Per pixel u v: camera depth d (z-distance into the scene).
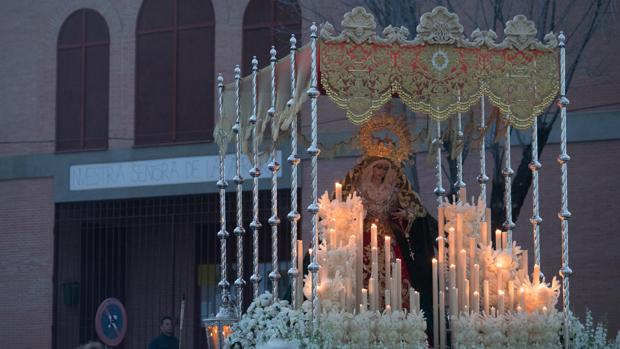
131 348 34.69
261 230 33.25
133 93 35.00
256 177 16.58
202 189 33.84
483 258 16.03
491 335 15.14
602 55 29.83
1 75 36.38
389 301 15.05
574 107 30.22
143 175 34.59
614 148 30.00
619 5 29.45
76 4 35.78
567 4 29.33
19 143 36.00
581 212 30.06
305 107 31.45
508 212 17.66
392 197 17.28
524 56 15.51
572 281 29.95
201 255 34.41
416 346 14.71
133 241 35.06
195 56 34.56
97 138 35.34
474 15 29.89
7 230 35.91
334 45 14.83
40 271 35.41
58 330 35.03
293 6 32.69
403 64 15.02
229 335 15.58
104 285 35.03
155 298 34.81
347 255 15.21
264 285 33.12
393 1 27.56
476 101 15.29
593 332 16.08
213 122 34.16
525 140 29.61
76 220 35.16
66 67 35.84
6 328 35.56
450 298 15.49
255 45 33.88
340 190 16.22
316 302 14.52
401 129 17.72
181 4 34.84
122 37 35.25
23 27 36.28
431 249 17.31
